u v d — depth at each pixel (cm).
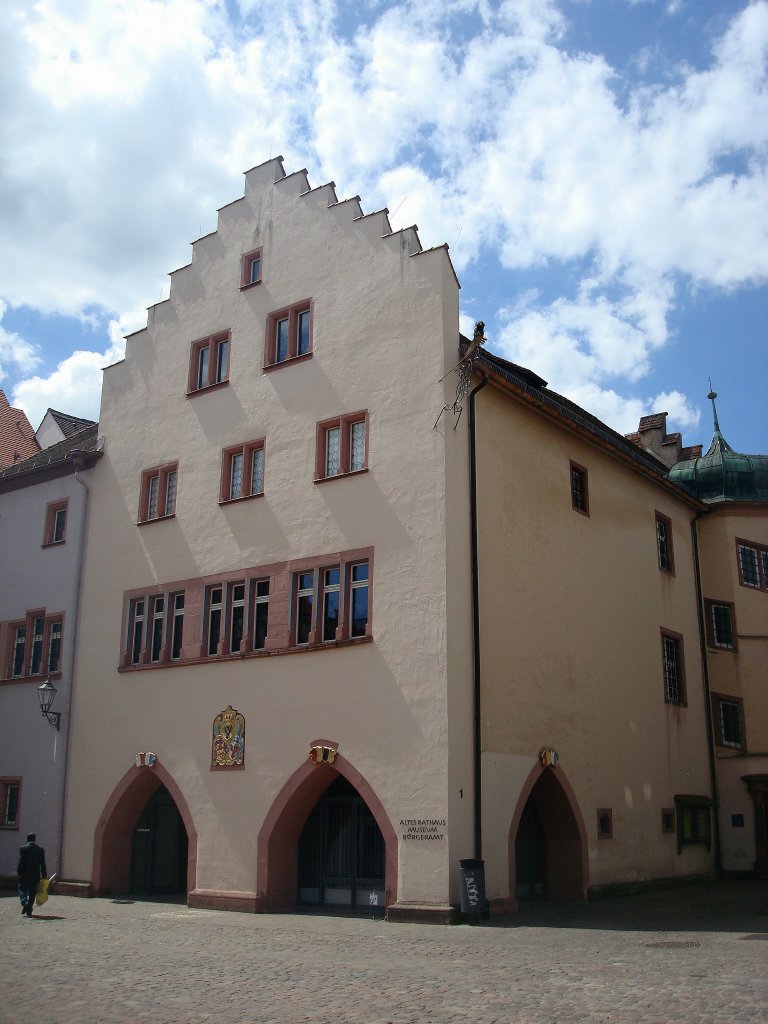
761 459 3084
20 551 2803
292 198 2348
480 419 2027
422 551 1883
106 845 2336
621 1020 896
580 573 2302
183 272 2564
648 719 2494
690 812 2619
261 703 2073
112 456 2619
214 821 2098
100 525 2592
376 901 1908
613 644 2391
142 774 2286
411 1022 903
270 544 2155
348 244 2189
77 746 2461
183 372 2492
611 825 2225
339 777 2030
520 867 2058
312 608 2042
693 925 1666
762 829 2738
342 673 1944
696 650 2850
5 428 3775
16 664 2739
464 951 1380
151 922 1802
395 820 1792
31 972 1216
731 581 2950
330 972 1205
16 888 2498
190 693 2228
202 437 2388
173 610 2348
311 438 2139
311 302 2231
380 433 2016
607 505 2488
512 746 1931
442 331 1970
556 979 1124
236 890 2019
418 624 1852
